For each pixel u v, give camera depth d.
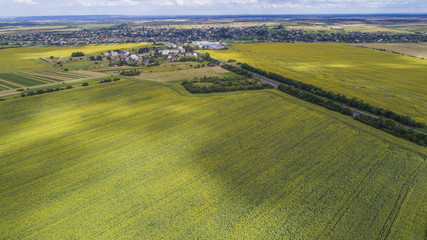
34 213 38.44
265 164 51.25
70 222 36.78
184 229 35.62
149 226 36.12
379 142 59.38
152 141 60.94
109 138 62.44
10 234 34.84
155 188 44.03
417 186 44.53
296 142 59.81
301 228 35.84
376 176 47.28
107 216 37.84
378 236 34.75
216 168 49.94
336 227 36.09
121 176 47.38
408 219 37.56
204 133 65.00
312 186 44.53
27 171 49.03
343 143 59.09
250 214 38.31
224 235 34.66
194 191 43.28
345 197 41.91
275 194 42.56
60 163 51.72
